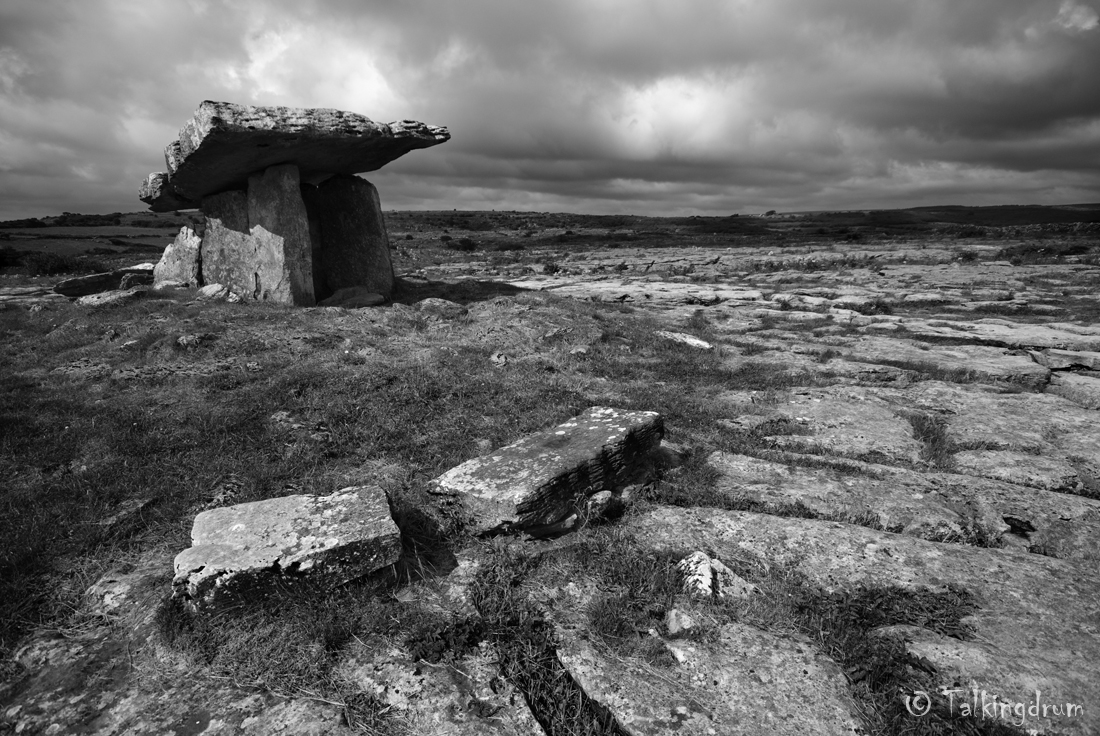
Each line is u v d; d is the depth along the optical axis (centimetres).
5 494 521
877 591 398
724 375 942
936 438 677
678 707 319
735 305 1798
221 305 1209
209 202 1375
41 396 745
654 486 544
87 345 973
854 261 2933
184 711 325
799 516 513
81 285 1539
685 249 4206
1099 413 752
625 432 541
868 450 649
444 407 712
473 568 435
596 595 409
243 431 640
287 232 1228
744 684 331
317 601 390
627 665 349
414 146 1265
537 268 3206
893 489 544
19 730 319
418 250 4916
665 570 421
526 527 464
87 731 317
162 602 395
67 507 500
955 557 434
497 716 315
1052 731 295
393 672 344
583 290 2077
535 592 413
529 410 712
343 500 455
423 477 559
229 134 1033
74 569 436
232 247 1337
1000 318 1516
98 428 644
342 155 1250
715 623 377
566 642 367
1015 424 716
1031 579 410
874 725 305
